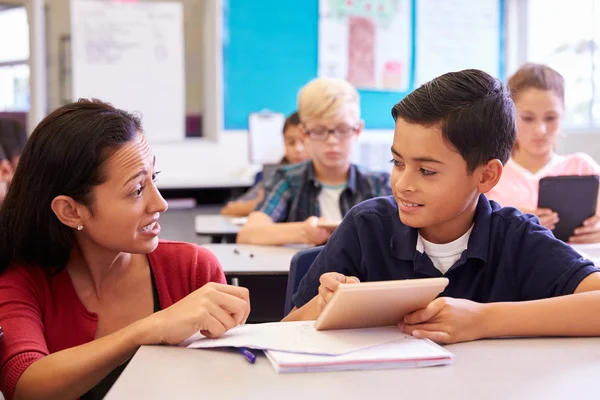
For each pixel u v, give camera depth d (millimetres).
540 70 2318
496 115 1111
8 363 1049
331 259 1317
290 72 5527
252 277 2031
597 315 1035
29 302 1159
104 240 1157
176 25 5348
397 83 5801
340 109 2439
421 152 1079
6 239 1177
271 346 938
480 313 1028
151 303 1270
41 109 5293
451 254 1224
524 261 1210
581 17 5273
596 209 2078
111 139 1123
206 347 973
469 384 833
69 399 1020
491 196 2391
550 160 2441
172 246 1328
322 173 2553
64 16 5355
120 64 5258
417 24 5812
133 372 874
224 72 5395
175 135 5410
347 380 846
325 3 5547
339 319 994
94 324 1209
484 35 5980
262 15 5422
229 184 5137
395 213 1296
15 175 1174
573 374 872
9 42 5258
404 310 1000
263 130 5258
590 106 5191
